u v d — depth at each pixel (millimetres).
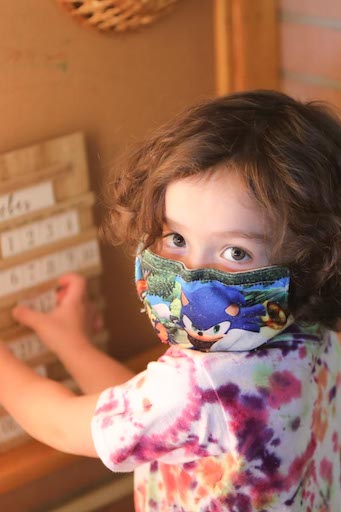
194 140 687
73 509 1123
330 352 837
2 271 975
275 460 746
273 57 1109
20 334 1021
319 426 814
